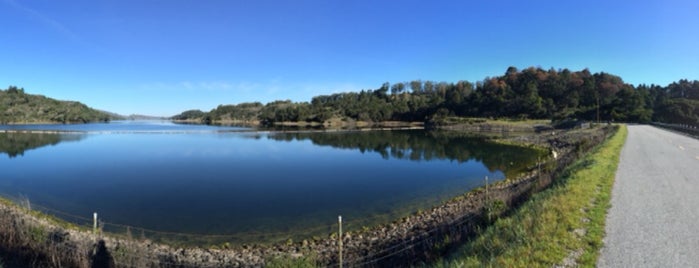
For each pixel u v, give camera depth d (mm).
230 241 13188
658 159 17641
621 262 5730
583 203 8914
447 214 14953
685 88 130125
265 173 29281
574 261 5793
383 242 12156
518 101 122500
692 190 10703
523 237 6945
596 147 23438
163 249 11891
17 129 100750
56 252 8906
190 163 35062
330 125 147375
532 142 51125
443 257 8336
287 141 65250
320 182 25297
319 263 10398
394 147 52406
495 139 62312
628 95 98375
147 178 26562
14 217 11406
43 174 28078
